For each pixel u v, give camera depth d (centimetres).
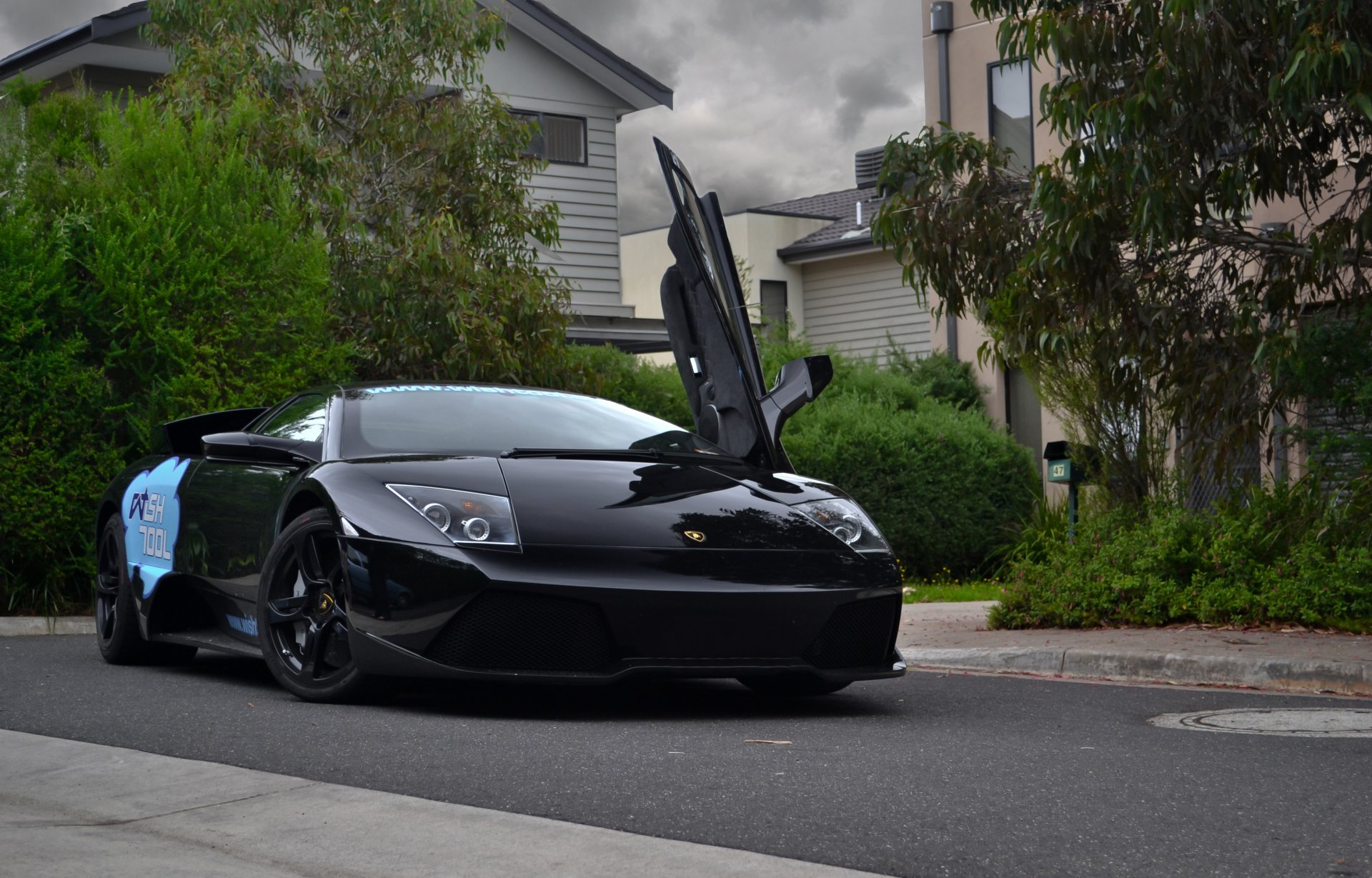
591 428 540
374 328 1056
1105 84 680
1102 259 715
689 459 514
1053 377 914
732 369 546
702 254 547
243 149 979
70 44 1460
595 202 1892
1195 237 743
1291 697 528
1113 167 673
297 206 1025
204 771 341
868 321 2392
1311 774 351
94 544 821
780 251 2466
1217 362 759
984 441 1381
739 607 430
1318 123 717
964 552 1346
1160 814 303
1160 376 811
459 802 311
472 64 1217
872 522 491
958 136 807
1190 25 633
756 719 448
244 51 1127
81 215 834
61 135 910
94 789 325
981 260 804
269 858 264
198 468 571
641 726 424
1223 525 748
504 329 1093
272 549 482
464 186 1166
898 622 472
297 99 1138
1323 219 1129
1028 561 809
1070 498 919
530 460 478
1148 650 619
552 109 1858
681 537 441
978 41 1541
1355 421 769
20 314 789
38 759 361
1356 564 691
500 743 384
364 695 457
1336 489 759
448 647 425
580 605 421
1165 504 811
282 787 321
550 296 1148
